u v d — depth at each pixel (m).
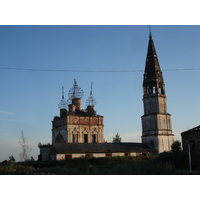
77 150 49.69
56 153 47.50
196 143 39.69
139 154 56.75
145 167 27.39
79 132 60.75
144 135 63.00
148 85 65.19
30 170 34.59
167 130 61.81
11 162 44.91
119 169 28.88
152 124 61.75
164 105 63.53
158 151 59.06
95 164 42.88
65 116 60.78
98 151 51.44
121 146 57.00
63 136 61.12
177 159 33.91
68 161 43.72
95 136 63.06
